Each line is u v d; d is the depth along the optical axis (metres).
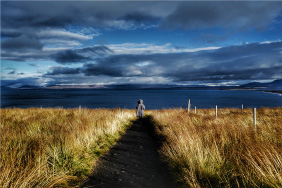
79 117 9.33
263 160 3.34
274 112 12.94
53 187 2.98
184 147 4.46
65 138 4.85
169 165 4.24
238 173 3.41
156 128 9.15
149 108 48.19
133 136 7.86
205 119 8.53
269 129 5.52
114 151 5.46
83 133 5.82
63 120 9.09
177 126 7.22
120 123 10.45
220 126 6.00
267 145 3.95
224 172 3.46
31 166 3.24
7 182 2.57
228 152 4.25
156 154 5.24
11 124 7.63
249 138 4.70
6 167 2.94
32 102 69.81
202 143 4.77
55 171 3.45
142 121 13.48
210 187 3.07
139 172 3.91
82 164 3.99
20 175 2.74
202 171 3.45
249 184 3.04
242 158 3.85
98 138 6.45
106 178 3.57
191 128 6.40
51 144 4.50
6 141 4.32
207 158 3.81
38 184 2.81
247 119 8.82
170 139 5.94
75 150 4.54
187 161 3.86
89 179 3.49
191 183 3.11
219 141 4.74
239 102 68.06
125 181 3.45
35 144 4.24
